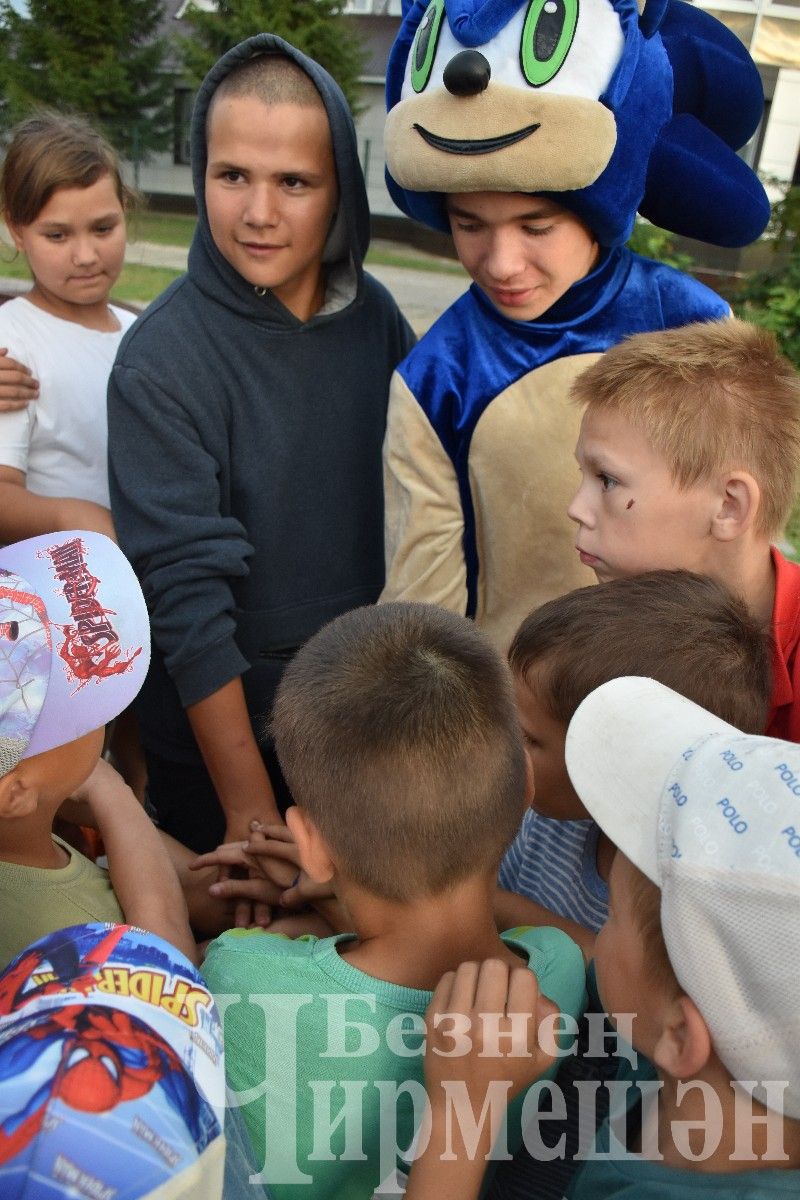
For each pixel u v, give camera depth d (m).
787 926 0.73
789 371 1.51
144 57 20.00
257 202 1.80
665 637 1.25
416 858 1.06
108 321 2.62
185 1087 0.75
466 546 2.00
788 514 1.50
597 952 0.95
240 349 1.93
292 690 1.14
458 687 1.10
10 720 1.09
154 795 2.30
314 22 18.33
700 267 10.48
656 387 1.44
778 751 0.80
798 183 14.05
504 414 1.90
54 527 2.27
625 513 1.48
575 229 1.79
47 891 1.27
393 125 1.79
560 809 1.38
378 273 14.77
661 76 1.77
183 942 1.38
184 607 1.85
